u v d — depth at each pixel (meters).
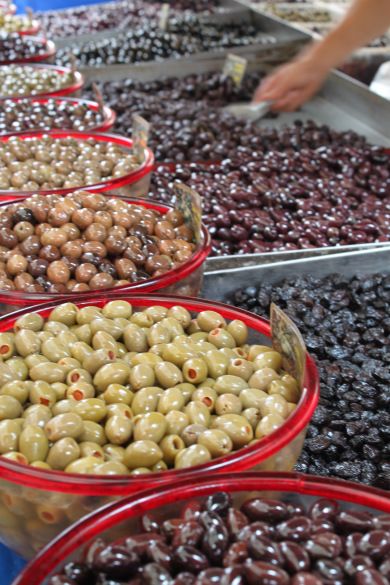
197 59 2.53
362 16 1.27
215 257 1.29
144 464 0.80
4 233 1.11
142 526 0.72
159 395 0.86
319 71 1.31
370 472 0.94
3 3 3.10
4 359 0.91
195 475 0.75
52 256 1.09
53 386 0.87
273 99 1.34
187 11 3.25
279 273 1.25
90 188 1.26
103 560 0.68
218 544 0.69
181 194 1.16
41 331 0.94
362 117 2.22
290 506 0.74
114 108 2.08
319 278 1.28
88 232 1.10
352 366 1.07
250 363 0.90
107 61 2.54
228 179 1.58
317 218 1.43
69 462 0.79
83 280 1.07
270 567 0.66
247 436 0.82
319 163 1.69
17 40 2.34
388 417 1.00
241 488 0.74
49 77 1.94
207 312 0.96
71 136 1.51
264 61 2.64
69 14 3.35
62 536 0.70
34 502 0.76
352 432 0.98
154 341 0.93
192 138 1.79
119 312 0.96
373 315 1.18
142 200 1.22
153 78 2.49
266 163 1.64
